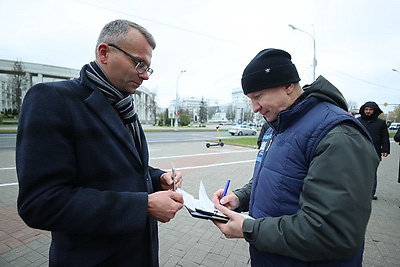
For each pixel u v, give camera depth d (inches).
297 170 40.3
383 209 150.9
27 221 37.0
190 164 297.7
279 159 42.8
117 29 44.7
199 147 487.5
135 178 47.6
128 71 45.7
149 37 47.6
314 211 34.3
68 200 37.1
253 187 50.7
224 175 240.1
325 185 34.1
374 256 97.9
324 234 32.8
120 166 44.7
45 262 90.3
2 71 1608.0
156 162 308.5
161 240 111.4
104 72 47.1
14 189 174.4
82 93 44.3
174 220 133.3
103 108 44.6
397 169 287.9
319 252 33.9
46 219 36.3
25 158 36.3
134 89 50.0
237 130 958.4
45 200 35.8
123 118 50.7
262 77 42.9
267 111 46.4
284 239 35.9
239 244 108.4
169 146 496.7
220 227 45.0
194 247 105.5
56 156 38.0
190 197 56.8
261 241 38.0
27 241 104.3
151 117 2364.7
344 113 38.8
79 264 42.2
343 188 33.0
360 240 33.5
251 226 39.6
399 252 101.0
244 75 46.4
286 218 37.9
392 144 652.7
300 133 40.6
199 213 47.6
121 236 45.5
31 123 37.1
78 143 41.3
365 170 34.0
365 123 177.8
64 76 1836.9
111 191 41.3
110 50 44.9
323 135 37.5
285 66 42.9
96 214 37.8
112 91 47.1
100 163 42.5
